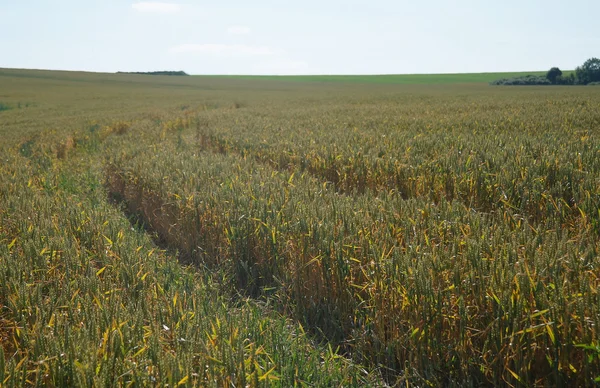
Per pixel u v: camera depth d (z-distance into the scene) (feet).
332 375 12.60
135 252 18.04
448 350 12.18
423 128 54.24
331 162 33.94
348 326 14.92
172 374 9.72
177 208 24.86
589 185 21.39
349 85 353.31
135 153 42.80
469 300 12.58
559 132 44.42
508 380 11.19
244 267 19.26
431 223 17.22
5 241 18.85
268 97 197.57
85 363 9.73
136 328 11.48
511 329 11.21
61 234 19.48
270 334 13.88
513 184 23.63
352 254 15.65
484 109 84.07
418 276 12.85
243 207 21.34
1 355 9.67
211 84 359.66
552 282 11.78
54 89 266.36
